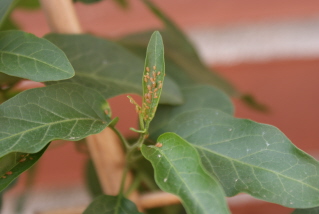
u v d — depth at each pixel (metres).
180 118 0.48
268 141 0.45
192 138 0.47
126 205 0.48
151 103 0.45
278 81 0.86
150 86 0.45
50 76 0.44
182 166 0.42
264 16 0.85
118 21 0.86
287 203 0.43
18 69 0.44
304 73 0.85
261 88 0.87
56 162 0.84
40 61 0.44
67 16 0.51
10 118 0.43
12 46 0.45
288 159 0.44
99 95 0.46
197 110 0.48
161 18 0.58
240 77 0.87
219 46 0.87
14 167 0.44
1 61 0.44
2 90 0.49
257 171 0.44
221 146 0.46
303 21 0.84
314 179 0.44
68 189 0.85
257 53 0.86
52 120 0.44
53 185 0.85
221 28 0.86
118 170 0.52
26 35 0.45
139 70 0.51
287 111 0.86
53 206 0.84
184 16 0.86
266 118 0.85
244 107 0.84
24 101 0.44
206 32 0.87
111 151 0.51
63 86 0.45
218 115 0.47
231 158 0.45
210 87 0.52
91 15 0.86
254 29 0.86
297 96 0.86
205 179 0.41
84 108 0.45
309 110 0.86
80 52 0.50
